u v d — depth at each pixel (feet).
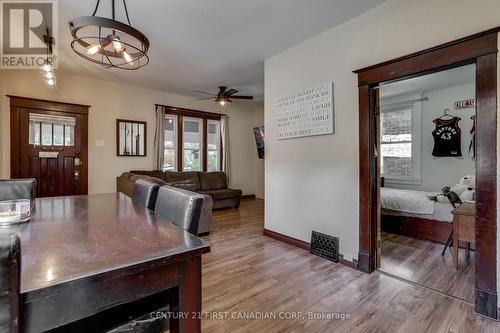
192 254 3.32
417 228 11.89
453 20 6.51
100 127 15.87
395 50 7.61
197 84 16.70
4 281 1.94
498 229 5.81
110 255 3.09
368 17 8.29
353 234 8.78
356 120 8.65
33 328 2.41
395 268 8.70
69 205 6.24
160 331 3.84
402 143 16.89
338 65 9.20
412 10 7.25
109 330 3.50
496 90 5.80
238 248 10.62
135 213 5.37
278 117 11.71
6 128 12.97
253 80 15.78
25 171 13.48
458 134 14.66
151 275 3.12
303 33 9.77
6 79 12.97
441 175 15.39
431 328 5.61
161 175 17.61
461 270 8.53
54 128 14.32
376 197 8.58
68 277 2.53
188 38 10.16
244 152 23.94
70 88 14.79
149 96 17.97
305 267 8.77
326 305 6.51
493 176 5.85
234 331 5.54
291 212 11.15
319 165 9.91
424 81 13.89
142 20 8.79
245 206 20.33
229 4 7.89
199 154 21.24
